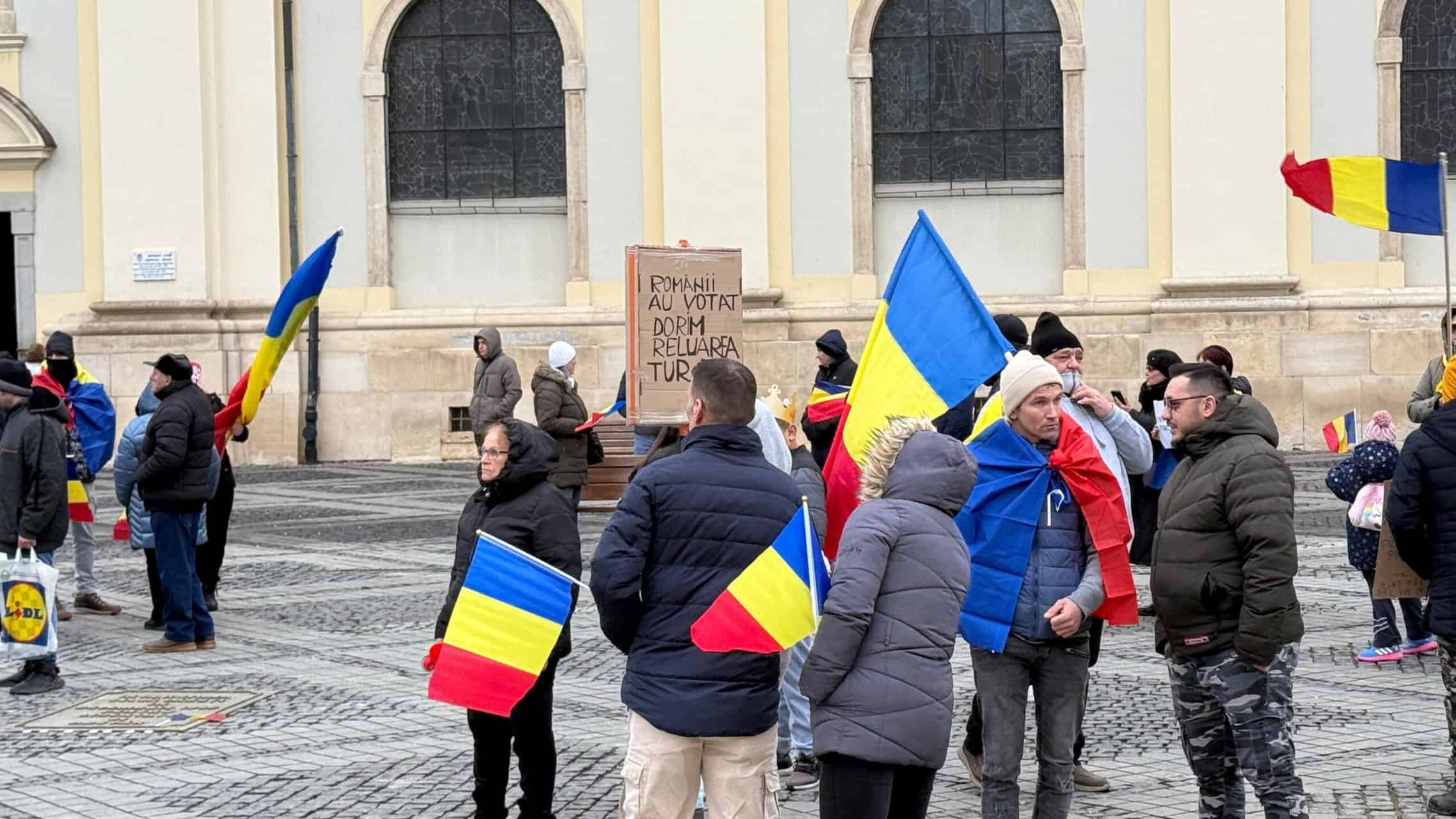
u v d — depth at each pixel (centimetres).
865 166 2506
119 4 2573
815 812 738
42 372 1306
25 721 932
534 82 2594
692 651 560
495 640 607
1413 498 716
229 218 2588
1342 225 2412
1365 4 2416
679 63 2516
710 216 2514
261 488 2225
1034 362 631
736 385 578
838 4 2506
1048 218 2505
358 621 1230
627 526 563
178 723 913
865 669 535
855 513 549
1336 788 750
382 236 2592
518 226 2602
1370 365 2384
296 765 817
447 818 721
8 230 2666
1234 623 620
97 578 1480
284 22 2591
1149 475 1169
